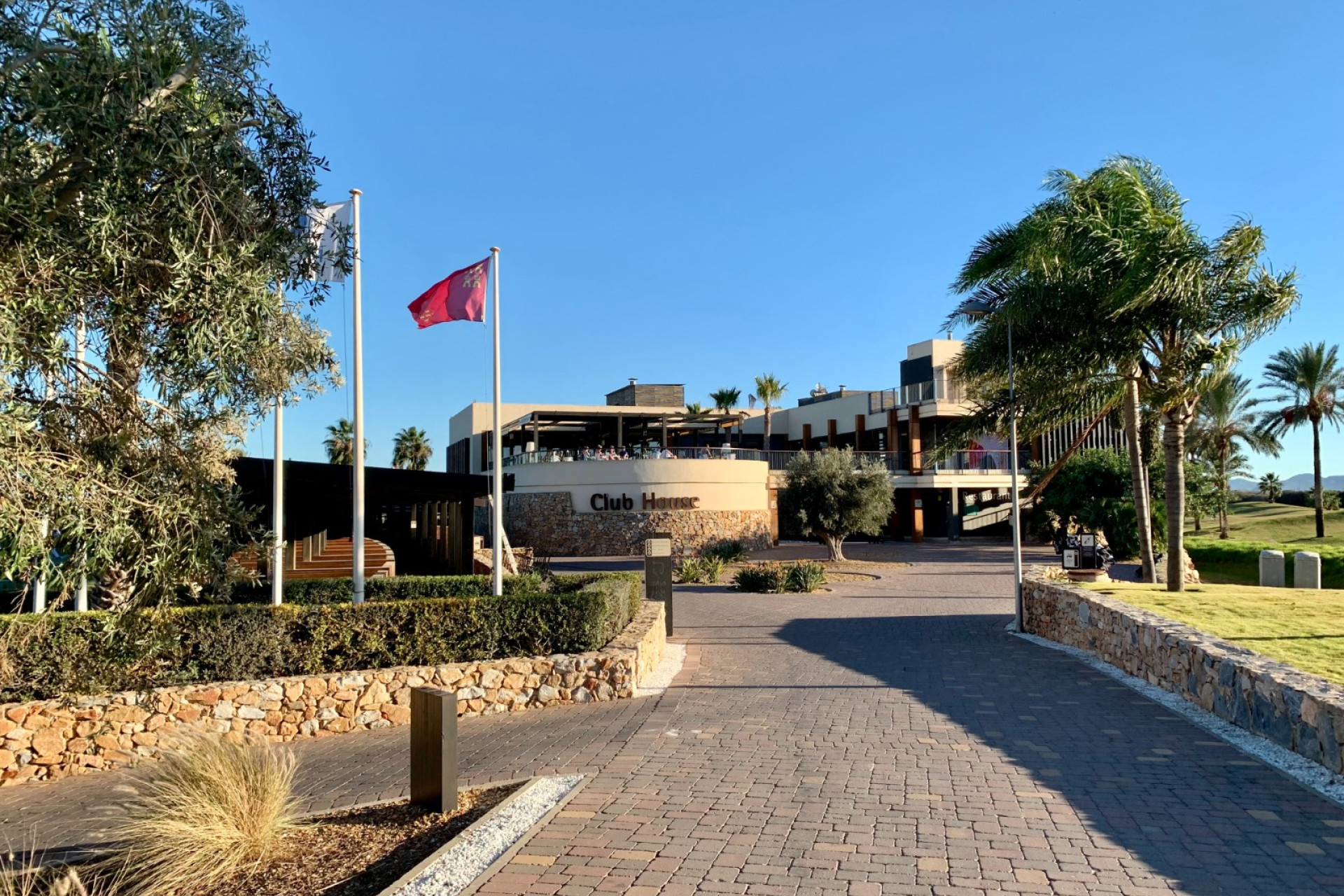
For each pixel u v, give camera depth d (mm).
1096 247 14195
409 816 6180
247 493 13852
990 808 5891
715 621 17781
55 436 4480
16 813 7324
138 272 4699
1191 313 14156
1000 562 32250
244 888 4992
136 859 5254
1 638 5320
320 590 13930
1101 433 44938
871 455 44062
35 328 4395
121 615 5000
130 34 4902
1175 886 4590
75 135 4641
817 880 4742
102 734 8625
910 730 8188
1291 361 42281
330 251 6234
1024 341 16047
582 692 10117
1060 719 8523
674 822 5734
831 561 32625
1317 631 10328
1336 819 5543
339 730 9438
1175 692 9562
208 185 4949
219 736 6020
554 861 5070
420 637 10195
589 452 39312
